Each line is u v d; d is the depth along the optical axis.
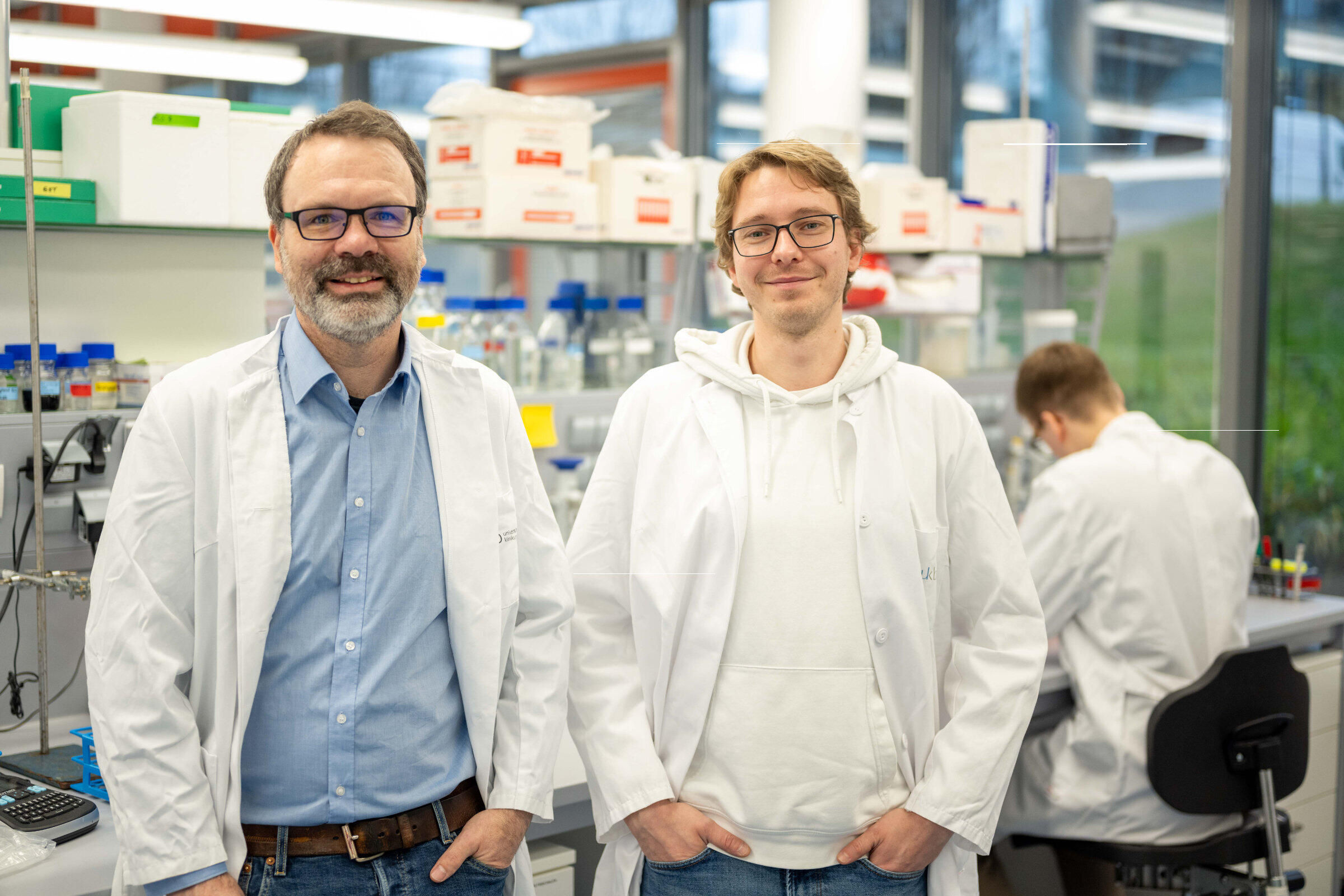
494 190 2.30
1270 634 2.48
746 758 1.37
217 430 1.21
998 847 2.16
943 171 4.55
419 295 2.29
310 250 1.20
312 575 1.21
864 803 1.38
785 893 1.37
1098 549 2.02
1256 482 3.42
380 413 1.26
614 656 1.47
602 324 2.55
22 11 2.32
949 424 1.46
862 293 2.73
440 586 1.26
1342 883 2.67
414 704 1.24
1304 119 3.29
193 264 1.96
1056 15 3.94
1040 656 1.42
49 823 1.40
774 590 1.38
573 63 5.11
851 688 1.37
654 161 2.53
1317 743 2.54
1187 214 3.36
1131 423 2.15
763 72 4.57
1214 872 2.07
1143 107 3.61
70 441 1.73
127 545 1.17
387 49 4.71
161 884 1.15
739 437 1.42
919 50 4.45
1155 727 1.92
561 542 1.41
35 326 1.59
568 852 1.74
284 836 1.20
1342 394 3.21
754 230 1.40
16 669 1.75
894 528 1.38
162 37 2.75
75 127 1.82
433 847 1.24
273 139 1.91
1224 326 3.40
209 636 1.20
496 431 1.35
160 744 1.15
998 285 3.07
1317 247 3.29
